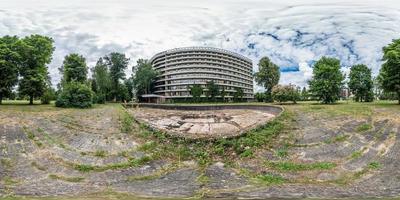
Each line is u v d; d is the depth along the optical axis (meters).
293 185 14.11
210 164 17.31
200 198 12.55
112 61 74.50
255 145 19.52
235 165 17.05
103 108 39.72
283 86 50.12
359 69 49.69
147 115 34.44
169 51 117.69
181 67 114.00
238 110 39.69
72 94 38.47
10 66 36.53
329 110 32.47
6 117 26.64
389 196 12.57
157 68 122.06
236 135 20.66
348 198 12.41
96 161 17.36
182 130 24.50
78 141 20.89
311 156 17.78
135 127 24.39
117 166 16.67
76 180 14.91
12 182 14.49
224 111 38.66
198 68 113.44
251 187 13.93
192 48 114.69
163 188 13.88
